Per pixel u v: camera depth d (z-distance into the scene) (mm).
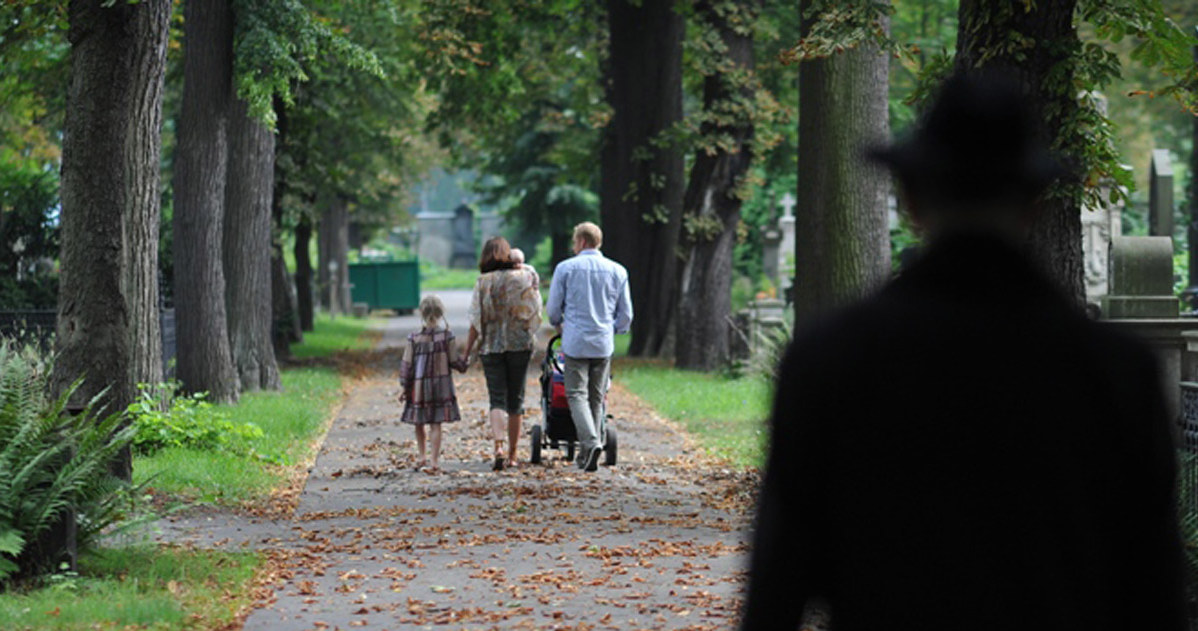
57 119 35188
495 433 17328
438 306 17516
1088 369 2998
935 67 12461
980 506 2959
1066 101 11539
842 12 13883
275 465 18016
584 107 49688
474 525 13250
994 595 2943
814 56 13883
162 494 14812
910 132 3127
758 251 63375
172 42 31438
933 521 2965
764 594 3078
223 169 24641
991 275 3035
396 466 17969
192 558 11273
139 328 17828
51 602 9414
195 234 24391
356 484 16391
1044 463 2955
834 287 19141
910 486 2980
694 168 35594
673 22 38531
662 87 38750
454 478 16672
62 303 13812
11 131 36250
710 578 10570
